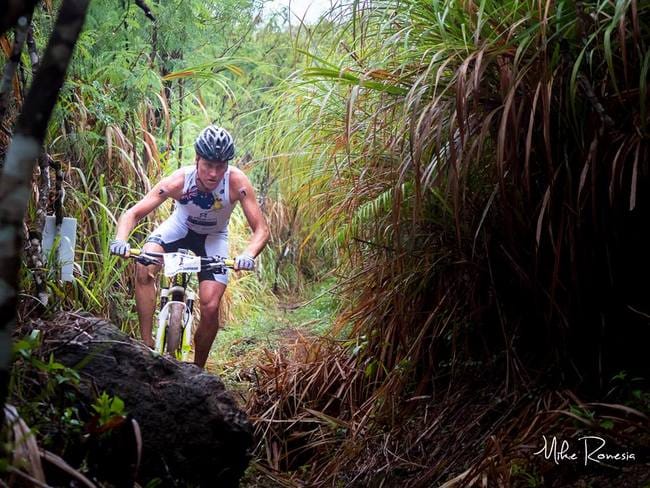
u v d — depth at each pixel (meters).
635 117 3.03
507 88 3.19
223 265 4.46
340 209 4.70
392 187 3.98
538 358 3.76
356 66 4.21
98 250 5.10
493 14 3.35
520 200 3.42
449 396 3.98
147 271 4.51
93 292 4.82
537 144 3.34
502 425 3.48
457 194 3.22
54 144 4.96
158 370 2.93
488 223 3.65
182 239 4.96
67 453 2.45
